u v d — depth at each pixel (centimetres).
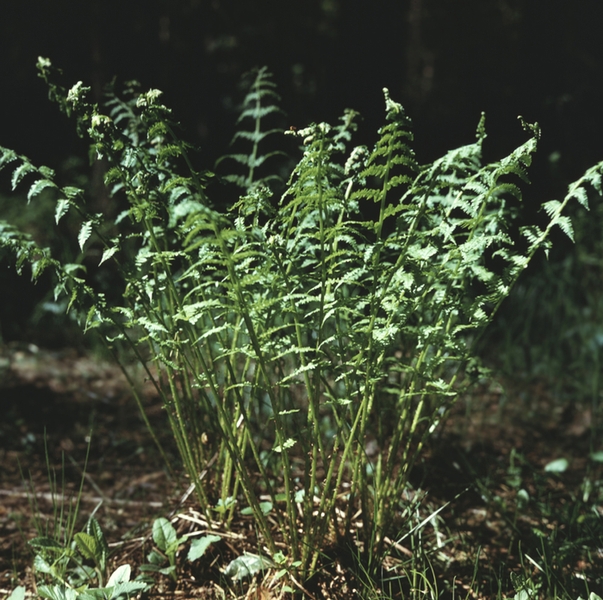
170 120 200
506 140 653
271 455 277
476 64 1009
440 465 309
